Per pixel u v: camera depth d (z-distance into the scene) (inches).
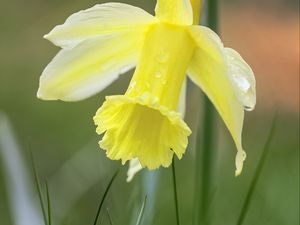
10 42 45.4
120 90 35.8
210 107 16.9
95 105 34.6
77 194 23.1
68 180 23.5
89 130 32.2
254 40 43.3
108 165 23.5
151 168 15.7
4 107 35.0
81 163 23.4
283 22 45.5
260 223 22.1
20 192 19.4
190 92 18.9
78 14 15.6
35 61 42.8
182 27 15.7
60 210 22.3
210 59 15.7
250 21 46.0
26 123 33.1
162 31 15.7
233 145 28.8
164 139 15.8
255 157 26.5
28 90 37.4
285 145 29.9
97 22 15.6
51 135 31.9
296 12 46.3
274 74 39.4
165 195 23.5
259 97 37.3
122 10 15.6
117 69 16.1
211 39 15.5
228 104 15.6
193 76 15.9
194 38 15.7
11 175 19.5
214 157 17.1
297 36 43.1
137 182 18.2
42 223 20.6
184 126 15.4
